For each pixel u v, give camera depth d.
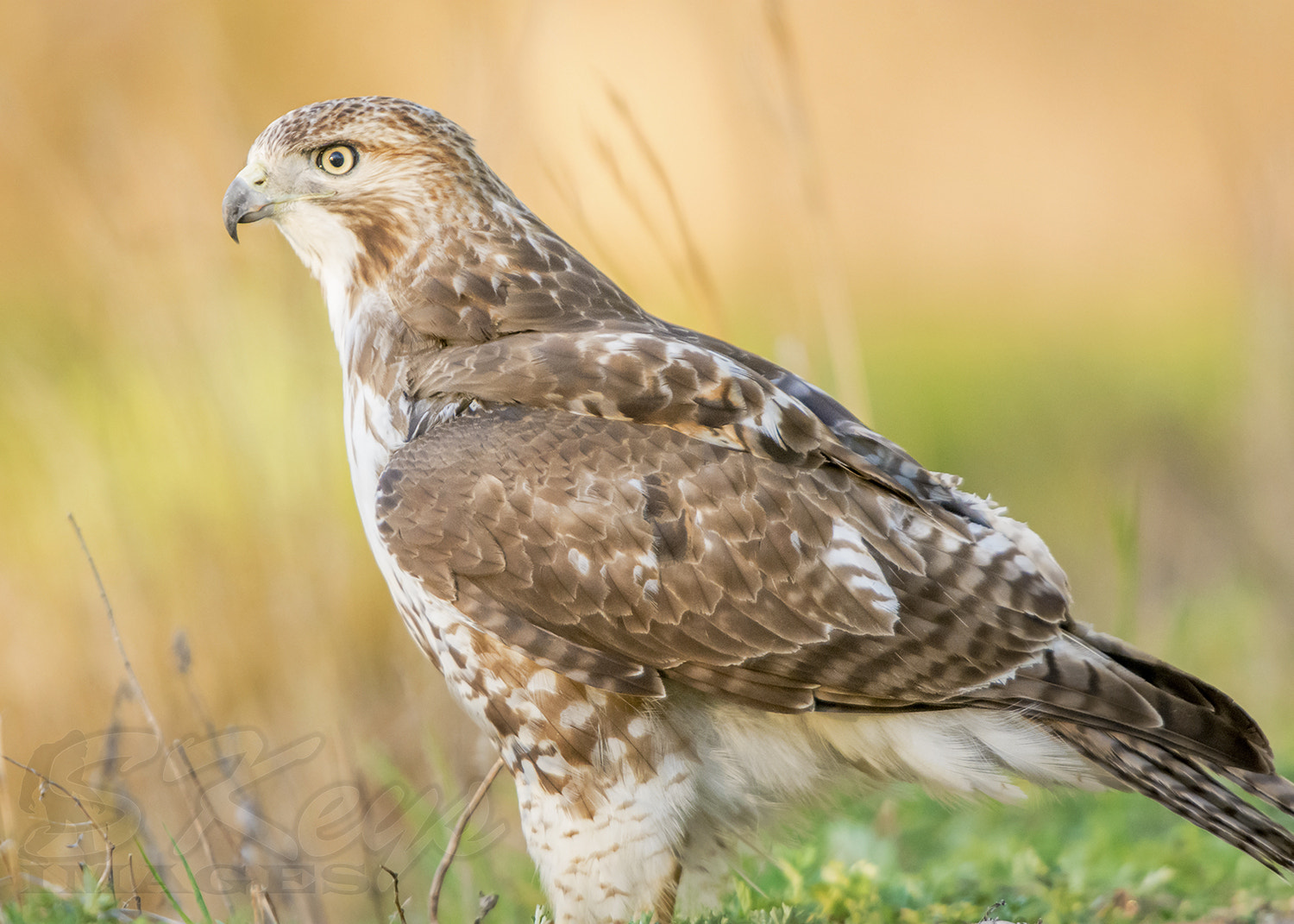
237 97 13.27
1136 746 7.14
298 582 11.27
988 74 36.34
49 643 11.50
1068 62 36.16
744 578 7.32
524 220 8.40
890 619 7.27
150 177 12.53
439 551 7.47
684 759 7.59
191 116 14.69
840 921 8.26
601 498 7.41
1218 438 19.39
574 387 7.61
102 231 12.47
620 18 25.67
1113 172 34.75
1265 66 32.75
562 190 10.21
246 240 12.13
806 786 7.78
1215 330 26.34
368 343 8.24
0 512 12.38
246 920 8.48
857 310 30.78
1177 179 34.28
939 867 9.19
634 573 7.36
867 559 7.32
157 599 11.34
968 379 24.58
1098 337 27.25
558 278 8.25
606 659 7.39
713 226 22.86
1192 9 34.91
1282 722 12.36
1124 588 10.95
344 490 11.81
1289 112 29.72
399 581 7.75
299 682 10.97
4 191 17.77
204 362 11.84
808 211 10.75
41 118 19.84
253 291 12.04
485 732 7.85
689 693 7.65
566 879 7.69
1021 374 24.72
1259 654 13.98
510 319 8.09
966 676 7.25
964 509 7.82
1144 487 18.53
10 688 11.36
